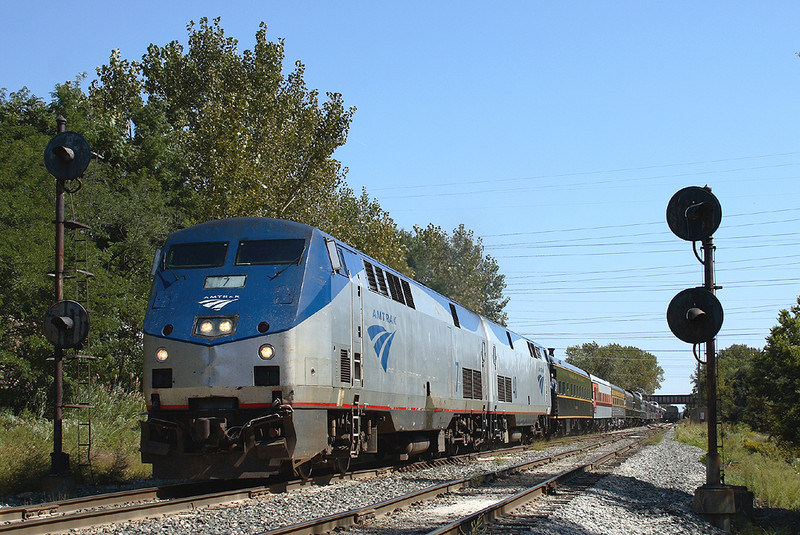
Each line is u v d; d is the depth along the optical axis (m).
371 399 15.73
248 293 12.96
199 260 13.63
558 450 29.61
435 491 13.23
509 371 29.02
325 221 37.06
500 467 20.00
